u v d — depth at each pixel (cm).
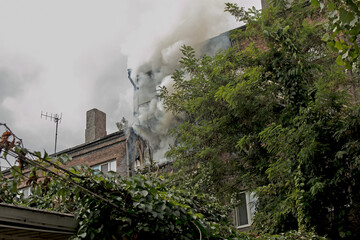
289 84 1280
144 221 722
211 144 1474
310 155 1159
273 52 1322
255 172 1409
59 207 799
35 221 654
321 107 1174
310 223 1146
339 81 1265
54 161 681
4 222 619
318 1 712
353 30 686
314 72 1378
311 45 1431
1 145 596
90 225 709
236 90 1330
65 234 700
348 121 1159
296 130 1188
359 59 799
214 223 841
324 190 1152
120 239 724
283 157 1228
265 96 1336
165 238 743
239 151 1441
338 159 1143
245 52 1448
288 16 1472
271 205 1278
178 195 848
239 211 1872
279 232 1241
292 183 1197
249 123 1374
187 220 771
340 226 1121
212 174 1445
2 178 641
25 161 629
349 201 1143
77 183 698
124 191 735
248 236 945
